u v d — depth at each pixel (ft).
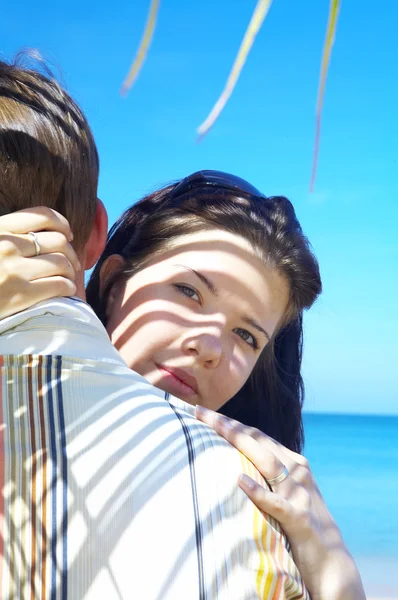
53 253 4.45
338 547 5.66
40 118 4.61
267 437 6.37
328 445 143.33
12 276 4.13
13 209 4.52
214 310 7.50
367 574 49.98
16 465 3.44
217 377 7.65
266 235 7.79
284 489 5.12
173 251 7.71
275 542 4.02
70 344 3.89
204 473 3.86
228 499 3.92
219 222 7.73
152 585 3.31
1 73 4.69
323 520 5.80
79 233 4.88
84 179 4.83
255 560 3.77
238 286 7.56
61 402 3.64
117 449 3.59
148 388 4.15
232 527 3.78
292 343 10.07
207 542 3.56
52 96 4.83
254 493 4.25
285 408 10.11
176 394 7.47
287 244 7.94
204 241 7.68
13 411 3.59
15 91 4.65
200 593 3.39
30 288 4.12
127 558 3.33
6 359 3.73
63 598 3.20
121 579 3.28
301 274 8.07
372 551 57.82
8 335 3.86
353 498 84.38
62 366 3.76
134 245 8.11
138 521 3.43
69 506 3.36
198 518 3.61
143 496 3.51
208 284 7.46
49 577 3.23
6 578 3.22
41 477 3.41
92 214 4.99
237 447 5.09
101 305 8.24
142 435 3.71
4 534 3.30
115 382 3.90
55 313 4.01
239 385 7.91
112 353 4.08
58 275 4.38
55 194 4.66
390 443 147.33
